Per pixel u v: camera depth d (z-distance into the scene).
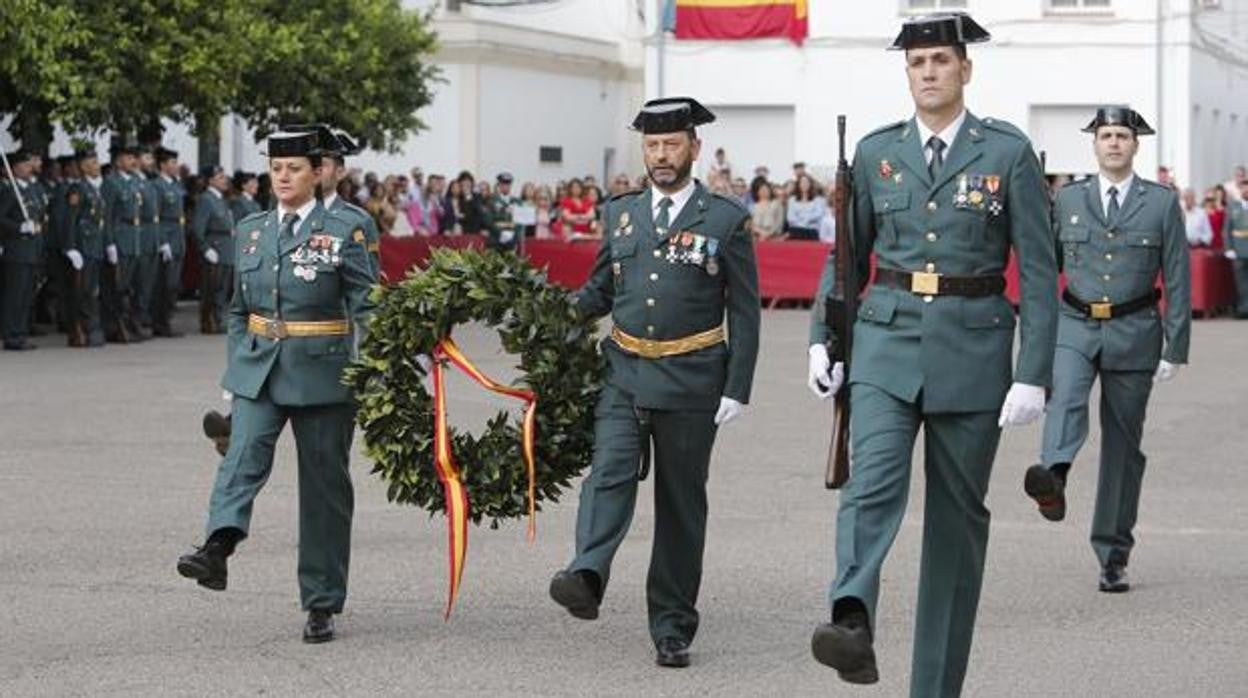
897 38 9.66
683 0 53.34
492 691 10.83
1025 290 9.45
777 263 42.88
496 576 13.88
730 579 13.76
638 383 11.43
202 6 32.59
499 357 30.17
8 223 30.83
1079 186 14.16
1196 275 40.19
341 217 12.16
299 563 12.06
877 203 9.59
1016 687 10.94
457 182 45.00
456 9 57.84
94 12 31.23
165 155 34.19
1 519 15.88
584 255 43.75
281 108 35.84
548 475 11.70
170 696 10.69
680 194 11.54
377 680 11.05
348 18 36.38
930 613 9.66
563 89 57.53
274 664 11.41
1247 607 13.03
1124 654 11.73
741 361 11.46
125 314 33.03
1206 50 53.28
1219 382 27.52
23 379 26.59
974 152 9.48
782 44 53.09
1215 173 55.03
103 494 17.12
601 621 12.56
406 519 16.06
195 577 11.54
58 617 12.51
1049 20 51.41
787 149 53.56
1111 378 13.89
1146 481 18.39
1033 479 13.34
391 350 11.62
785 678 11.15
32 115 33.38
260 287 12.05
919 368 9.37
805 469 19.00
